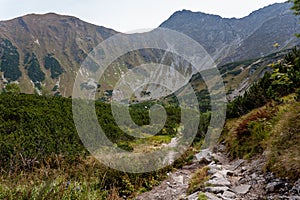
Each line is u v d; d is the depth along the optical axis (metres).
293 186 5.31
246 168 7.59
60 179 4.95
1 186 4.31
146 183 8.84
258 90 15.03
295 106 7.56
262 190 5.79
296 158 5.87
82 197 4.79
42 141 14.02
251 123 10.52
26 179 4.82
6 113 19.44
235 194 5.92
